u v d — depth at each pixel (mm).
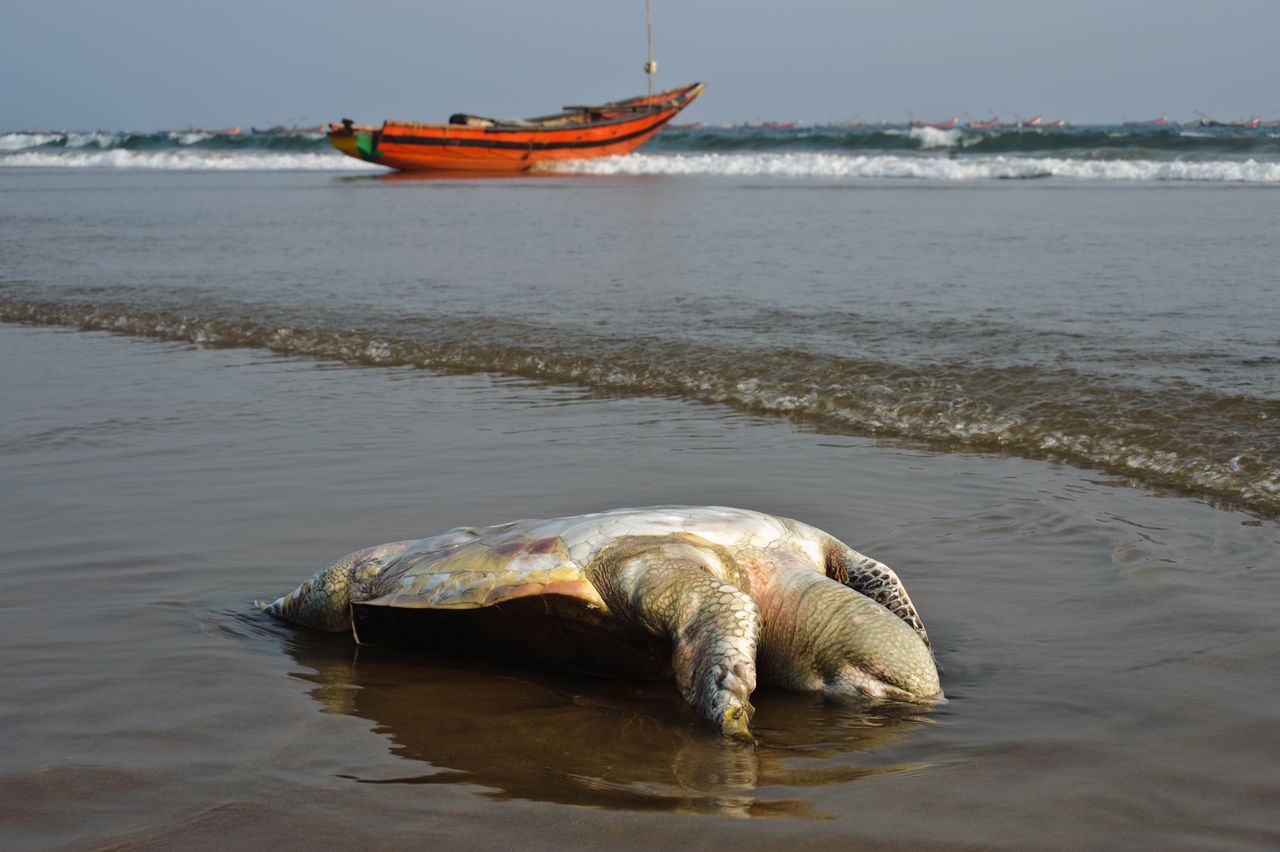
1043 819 3047
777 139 61875
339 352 11266
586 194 35844
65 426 8328
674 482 6777
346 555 5082
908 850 2898
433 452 7551
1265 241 17188
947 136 54188
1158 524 5789
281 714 3891
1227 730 3553
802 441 7750
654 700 4070
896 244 18344
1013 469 6938
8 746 3584
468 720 3863
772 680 4152
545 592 4137
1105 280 13477
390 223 25812
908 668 3891
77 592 5074
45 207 32875
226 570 5363
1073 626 4527
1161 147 47375
